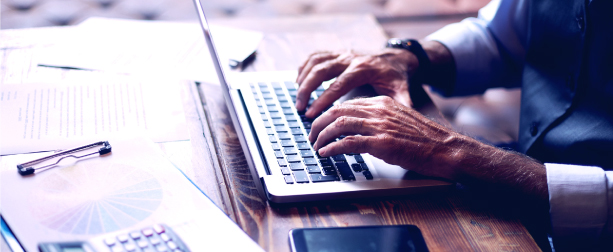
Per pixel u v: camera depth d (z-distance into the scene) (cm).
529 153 81
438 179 56
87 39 87
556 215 53
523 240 49
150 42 88
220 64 57
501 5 95
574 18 75
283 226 48
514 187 55
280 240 46
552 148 77
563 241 55
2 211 44
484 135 110
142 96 70
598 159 70
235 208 50
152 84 73
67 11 153
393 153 55
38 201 46
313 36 97
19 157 54
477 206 54
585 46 73
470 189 57
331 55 78
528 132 83
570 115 76
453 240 48
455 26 97
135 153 55
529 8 89
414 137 56
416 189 54
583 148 72
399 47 85
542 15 82
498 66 95
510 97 125
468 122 118
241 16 165
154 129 62
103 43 86
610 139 69
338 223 49
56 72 74
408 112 60
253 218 49
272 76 78
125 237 42
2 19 144
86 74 75
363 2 175
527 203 56
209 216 46
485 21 98
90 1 158
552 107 79
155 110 67
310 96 71
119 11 157
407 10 175
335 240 45
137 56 82
